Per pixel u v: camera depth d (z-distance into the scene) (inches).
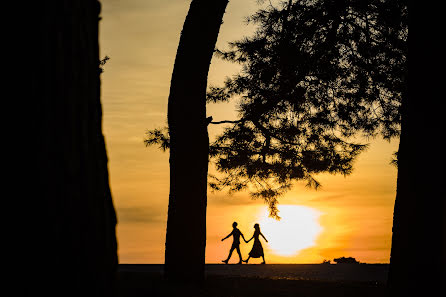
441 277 556.1
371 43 1332.4
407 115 585.6
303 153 1344.7
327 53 1317.7
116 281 267.6
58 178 233.3
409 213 573.3
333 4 1306.6
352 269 1389.0
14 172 222.4
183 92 944.3
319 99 1339.8
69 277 233.3
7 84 224.5
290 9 1337.4
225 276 1055.6
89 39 260.2
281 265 1497.3
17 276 218.7
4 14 226.8
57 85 236.7
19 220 221.1
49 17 235.5
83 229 243.9
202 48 944.3
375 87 1344.7
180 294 714.2
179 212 927.0
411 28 587.8
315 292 826.2
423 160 565.0
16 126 223.6
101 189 261.0
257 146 1343.5
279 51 1296.8
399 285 577.3
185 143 936.9
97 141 261.9
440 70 560.7
